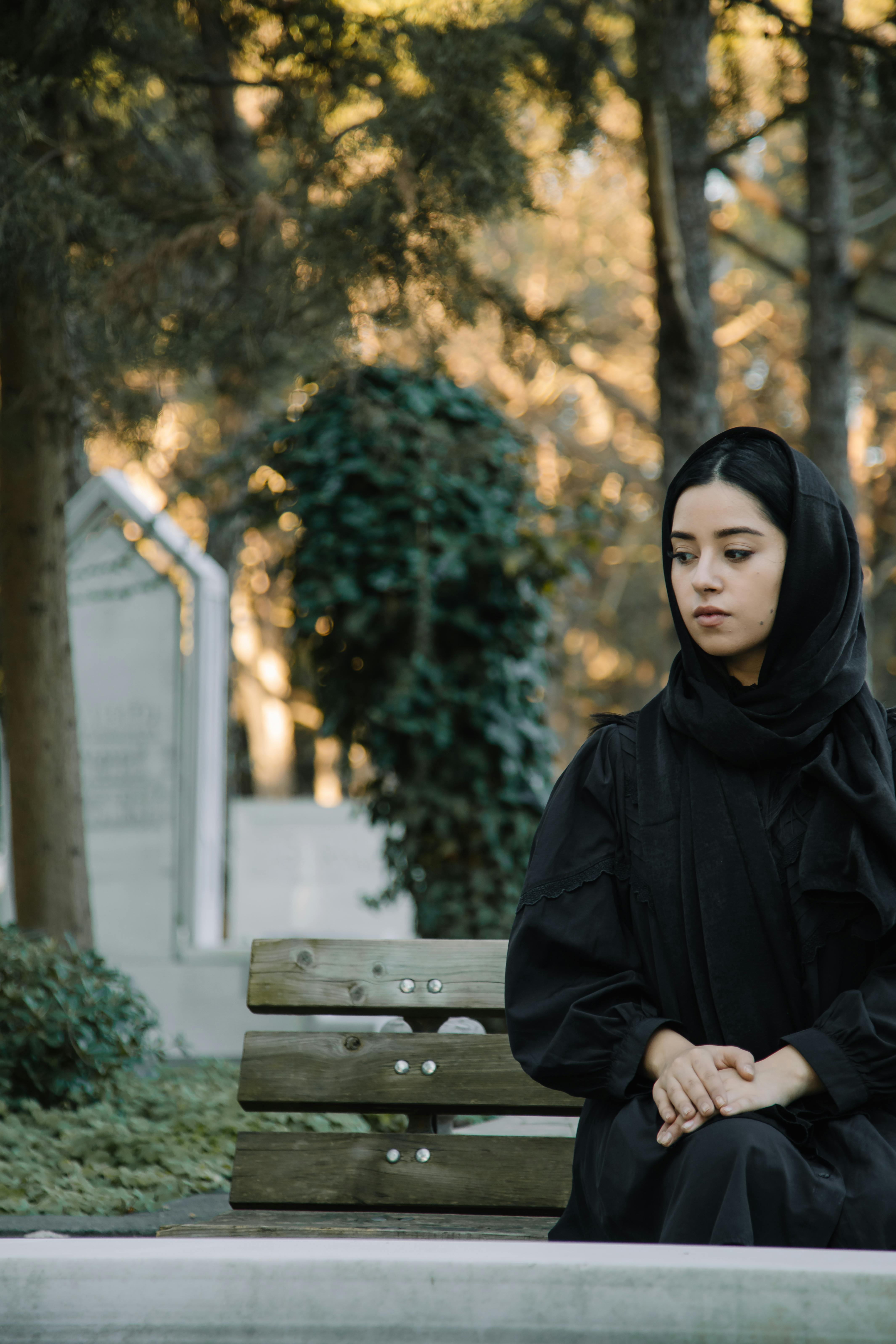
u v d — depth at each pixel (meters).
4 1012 5.19
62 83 5.69
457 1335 1.25
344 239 5.42
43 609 6.20
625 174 9.62
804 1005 1.81
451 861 7.88
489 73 5.36
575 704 19.44
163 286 5.82
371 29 5.64
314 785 24.47
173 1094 5.36
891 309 15.43
